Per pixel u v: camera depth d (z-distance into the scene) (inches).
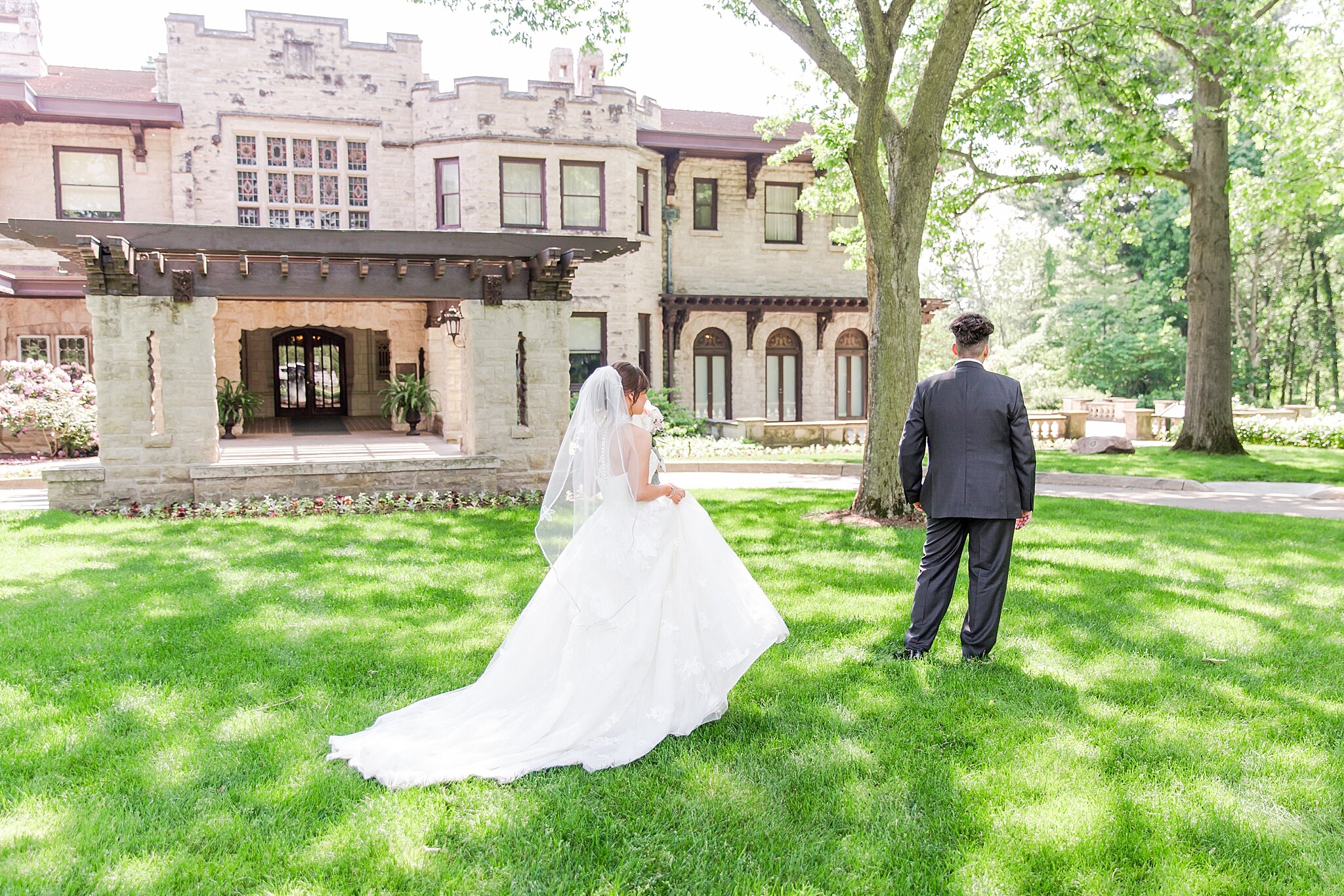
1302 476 571.8
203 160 716.7
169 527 370.6
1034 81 528.4
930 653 196.4
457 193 765.3
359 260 434.3
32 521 379.6
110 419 416.5
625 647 146.3
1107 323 1425.9
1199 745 147.3
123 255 389.4
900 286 391.5
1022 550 319.0
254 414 762.8
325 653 195.6
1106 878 108.1
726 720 157.2
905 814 123.6
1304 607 239.0
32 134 693.3
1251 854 114.3
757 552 315.6
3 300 687.7
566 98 775.7
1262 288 1423.5
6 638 204.2
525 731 143.3
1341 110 664.4
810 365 925.8
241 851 111.3
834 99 543.8
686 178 876.6
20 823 118.0
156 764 137.6
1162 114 534.3
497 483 473.4
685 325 877.2
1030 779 134.1
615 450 149.6
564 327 477.1
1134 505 443.5
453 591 254.5
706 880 107.2
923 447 193.9
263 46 724.7
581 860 111.6
